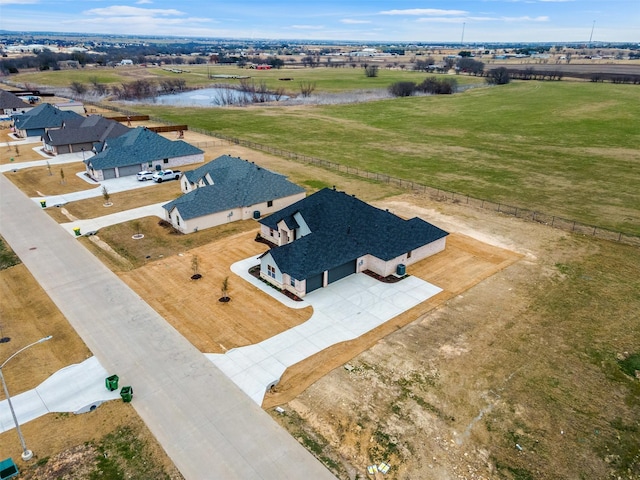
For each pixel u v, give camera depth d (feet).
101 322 95.71
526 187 193.67
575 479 61.62
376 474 61.72
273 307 101.76
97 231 142.31
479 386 78.18
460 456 64.75
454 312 100.37
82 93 502.38
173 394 75.87
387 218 125.80
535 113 379.96
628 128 316.60
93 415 71.56
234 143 269.85
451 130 326.24
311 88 567.18
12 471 60.54
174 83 595.06
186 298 105.19
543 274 117.91
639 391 77.77
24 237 138.00
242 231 144.15
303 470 62.13
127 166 200.44
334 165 224.33
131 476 61.26
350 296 106.73
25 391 76.43
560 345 89.45
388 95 538.47
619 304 104.17
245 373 80.79
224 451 65.05
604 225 152.15
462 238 140.15
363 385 77.97
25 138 273.33
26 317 97.66
